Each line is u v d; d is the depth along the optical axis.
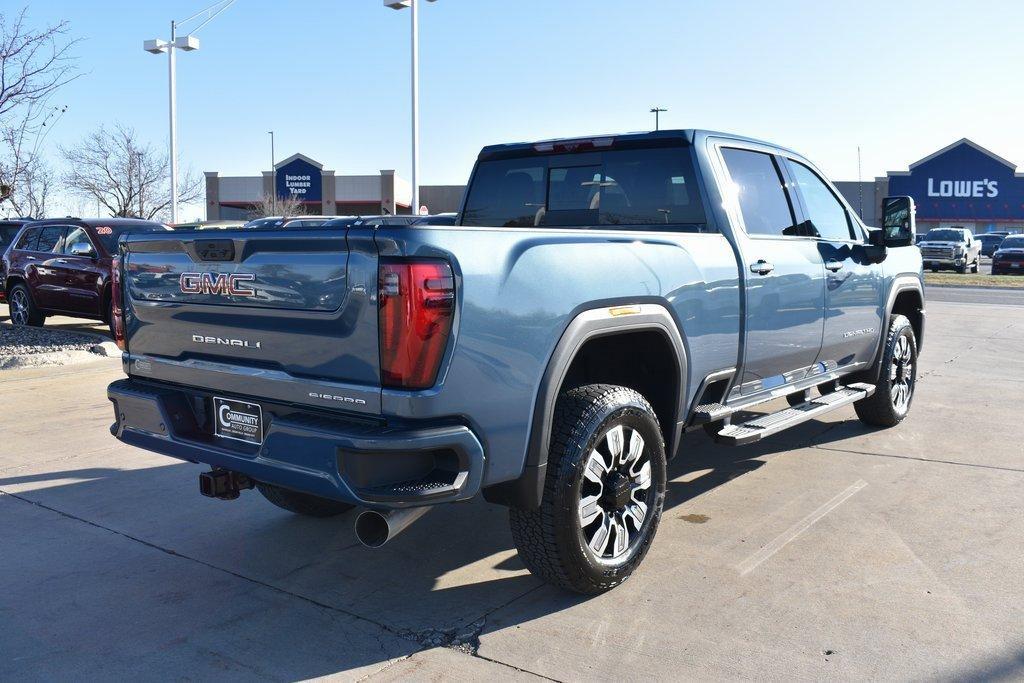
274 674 3.03
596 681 2.94
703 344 4.13
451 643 3.24
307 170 60.72
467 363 2.99
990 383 8.52
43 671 3.06
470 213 5.43
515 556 4.11
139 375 3.91
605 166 4.84
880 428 6.58
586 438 3.36
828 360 5.61
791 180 5.28
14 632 3.36
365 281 2.93
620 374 4.11
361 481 2.90
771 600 3.55
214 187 62.56
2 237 16.78
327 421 3.05
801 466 5.55
